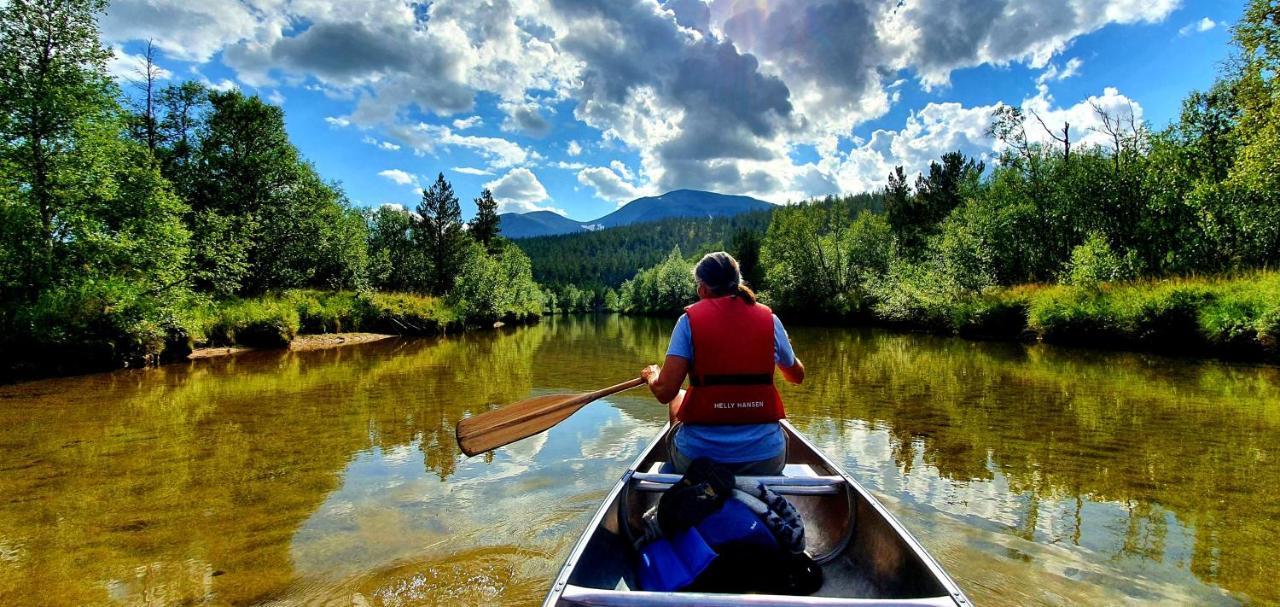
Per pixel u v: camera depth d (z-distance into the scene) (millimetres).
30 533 3588
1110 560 3068
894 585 2264
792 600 1747
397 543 3408
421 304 27797
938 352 14211
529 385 9578
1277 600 2672
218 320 15312
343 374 10992
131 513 3904
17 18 11672
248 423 6574
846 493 2797
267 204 24891
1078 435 5613
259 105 24672
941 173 39719
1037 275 22859
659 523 2564
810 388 8609
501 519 3748
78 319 10922
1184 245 17500
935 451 5141
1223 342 11211
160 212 13391
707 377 2799
